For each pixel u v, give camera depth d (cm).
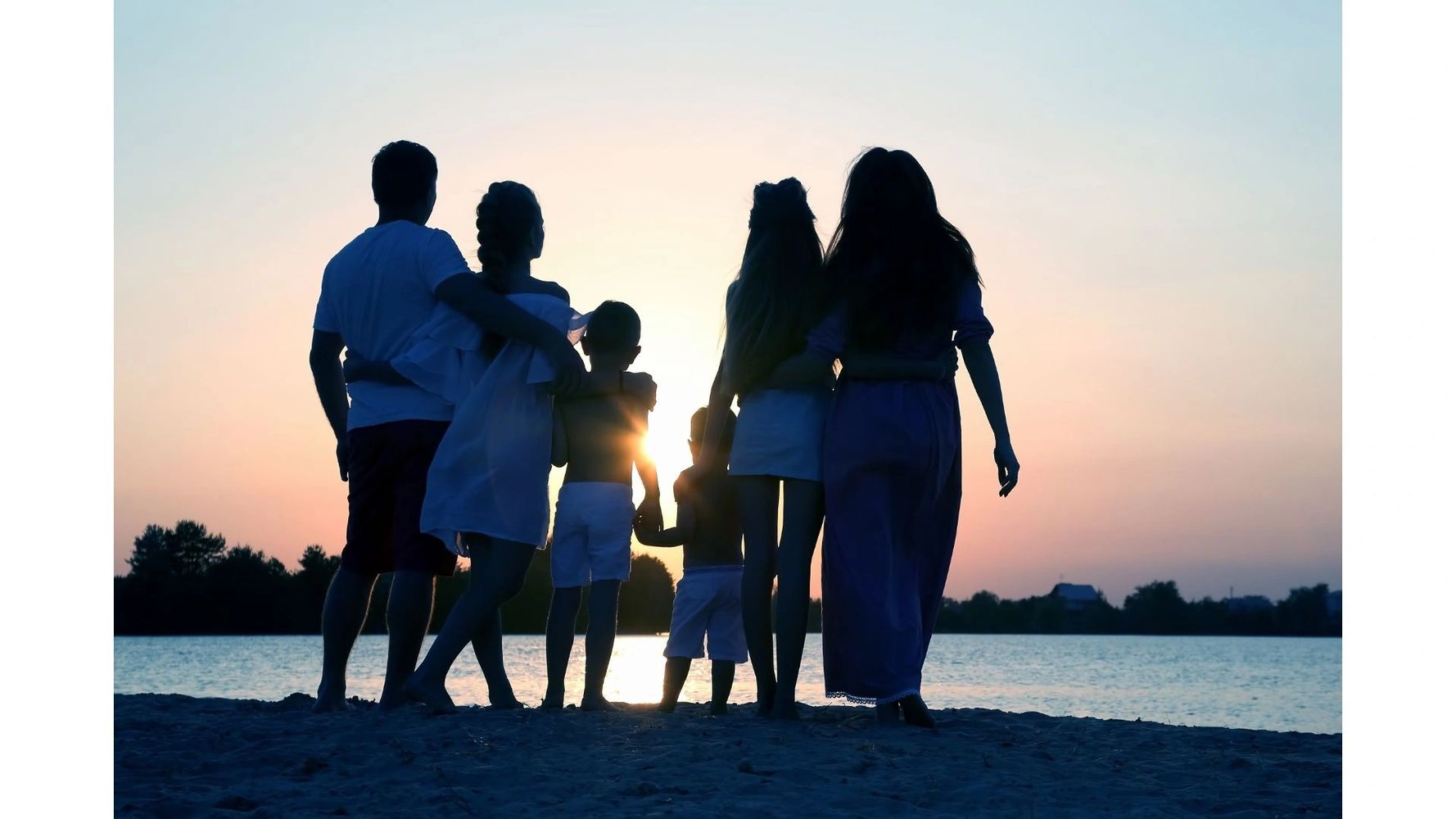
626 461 552
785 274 493
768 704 512
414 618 516
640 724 470
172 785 366
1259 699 2739
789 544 497
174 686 1795
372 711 515
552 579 555
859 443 480
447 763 385
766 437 495
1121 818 330
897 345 486
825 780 368
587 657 545
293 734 450
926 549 499
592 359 561
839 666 484
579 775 372
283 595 4759
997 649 7806
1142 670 4681
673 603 579
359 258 527
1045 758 436
